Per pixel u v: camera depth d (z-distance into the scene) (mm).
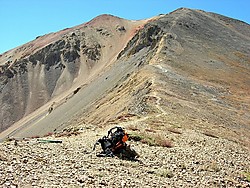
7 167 9875
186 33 126875
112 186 9914
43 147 14383
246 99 67938
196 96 55312
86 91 124875
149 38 131625
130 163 13898
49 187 8633
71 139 18344
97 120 57281
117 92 74188
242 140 33438
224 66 99688
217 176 14555
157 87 52062
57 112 122875
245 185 13812
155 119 31766
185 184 12211
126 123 27938
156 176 12641
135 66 106438
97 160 13539
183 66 85500
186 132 28141
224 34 145500
